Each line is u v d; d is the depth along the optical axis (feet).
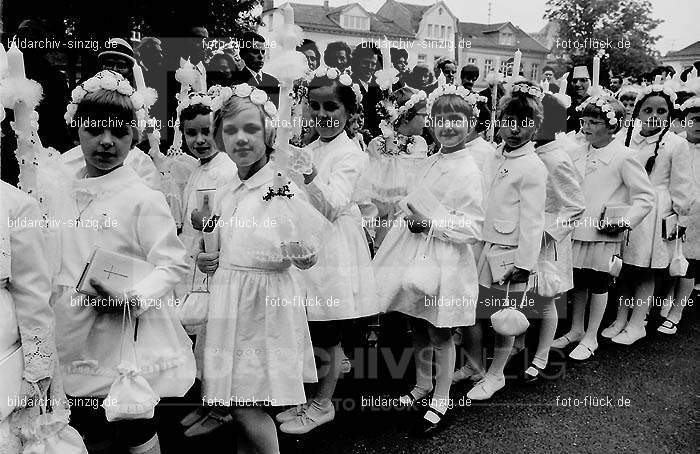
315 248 8.26
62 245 7.91
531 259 11.34
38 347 6.82
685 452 9.95
